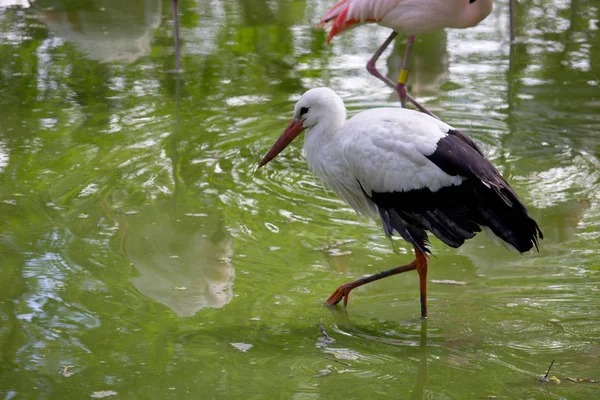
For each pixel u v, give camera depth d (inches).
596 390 299.0
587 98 629.6
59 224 438.3
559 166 512.7
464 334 344.2
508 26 817.5
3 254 405.4
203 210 458.9
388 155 348.2
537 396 295.9
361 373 315.0
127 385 305.3
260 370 317.1
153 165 513.0
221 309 364.5
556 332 342.6
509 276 394.9
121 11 840.9
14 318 351.6
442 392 301.3
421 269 355.3
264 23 819.4
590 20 834.8
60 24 796.0
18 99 618.2
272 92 642.8
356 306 369.4
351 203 389.4
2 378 308.0
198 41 761.6
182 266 401.4
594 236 429.4
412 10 551.5
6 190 474.9
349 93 640.4
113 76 672.4
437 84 661.9
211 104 616.7
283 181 500.1
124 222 442.6
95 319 353.1
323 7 876.0
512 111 604.1
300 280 390.9
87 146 538.6
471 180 335.6
